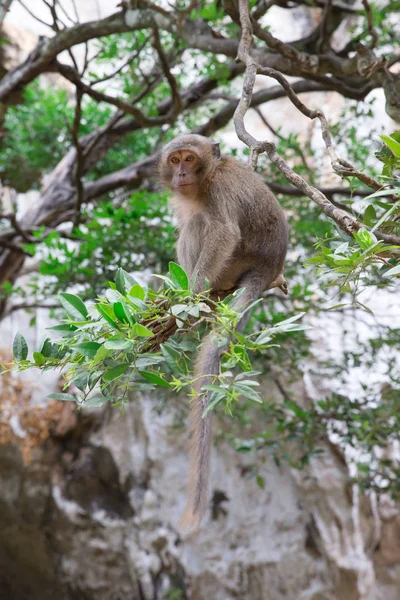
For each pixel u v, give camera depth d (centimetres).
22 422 1519
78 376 392
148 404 1565
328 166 1306
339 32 1530
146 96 1197
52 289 1239
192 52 1202
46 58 1076
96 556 1602
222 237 626
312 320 1444
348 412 1007
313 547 1539
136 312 382
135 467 1591
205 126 1208
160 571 1562
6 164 1449
